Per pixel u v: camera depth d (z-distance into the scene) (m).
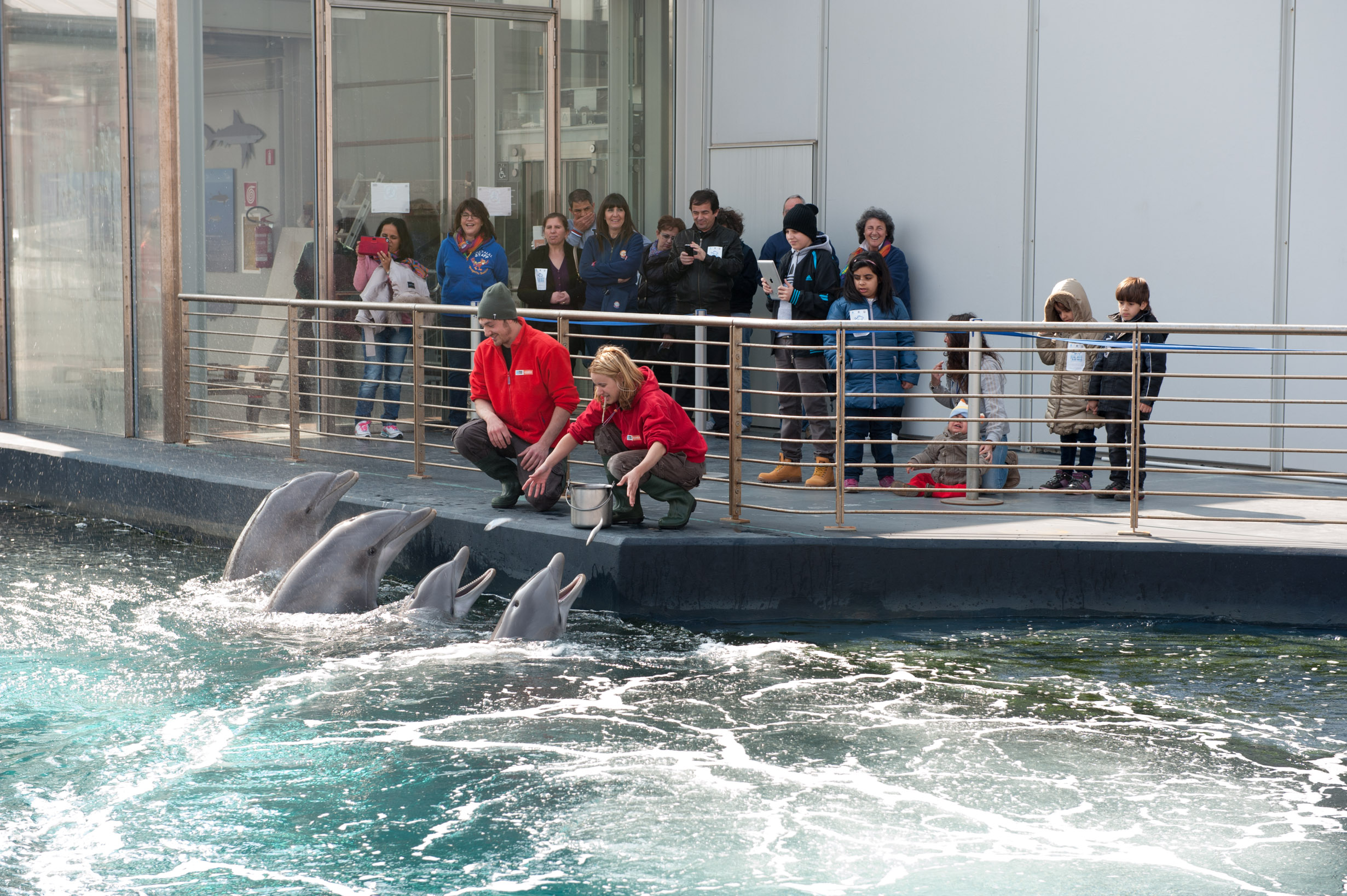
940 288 40.31
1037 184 37.88
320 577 24.42
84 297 41.50
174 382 38.72
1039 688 20.98
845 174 42.38
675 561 25.12
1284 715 19.72
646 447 26.34
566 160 45.09
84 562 29.45
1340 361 33.00
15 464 37.72
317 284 40.78
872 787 16.70
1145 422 26.28
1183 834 15.34
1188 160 34.91
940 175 39.97
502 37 43.41
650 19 46.19
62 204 42.06
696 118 46.28
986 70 38.69
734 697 20.33
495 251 40.88
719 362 40.53
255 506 31.03
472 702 19.83
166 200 38.06
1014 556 25.48
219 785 16.62
